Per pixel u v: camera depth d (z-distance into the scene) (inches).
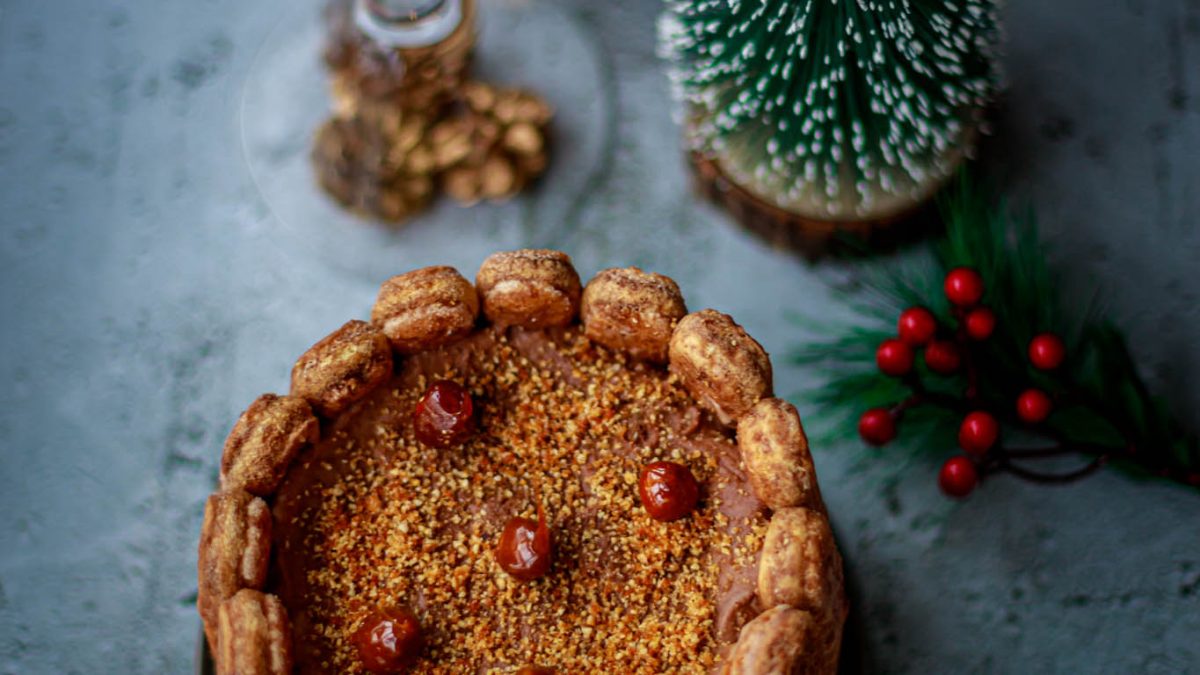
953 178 27.0
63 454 27.8
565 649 21.4
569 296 22.0
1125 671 26.4
